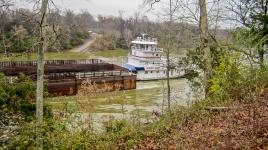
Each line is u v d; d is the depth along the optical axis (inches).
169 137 411.5
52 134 387.2
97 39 3400.6
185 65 835.4
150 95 1541.6
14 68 1772.9
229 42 724.7
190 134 376.5
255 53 674.2
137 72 2225.6
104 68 2468.0
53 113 576.1
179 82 1988.2
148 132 449.4
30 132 371.9
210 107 480.4
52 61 2301.9
